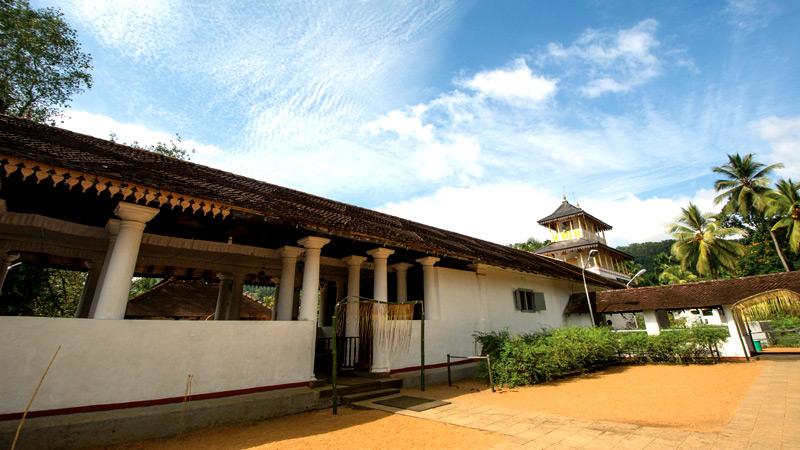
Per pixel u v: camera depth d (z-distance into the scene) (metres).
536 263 18.52
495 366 10.32
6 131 5.94
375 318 9.67
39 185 5.90
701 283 15.34
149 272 11.54
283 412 7.09
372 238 8.96
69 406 5.34
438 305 12.03
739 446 4.83
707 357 13.44
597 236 35.25
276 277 13.52
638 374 11.62
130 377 5.90
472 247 15.02
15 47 14.45
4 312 14.65
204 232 9.10
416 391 9.41
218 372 6.81
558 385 10.06
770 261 35.31
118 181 5.58
